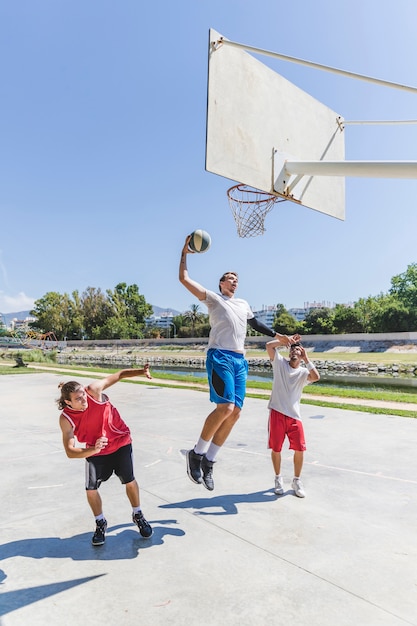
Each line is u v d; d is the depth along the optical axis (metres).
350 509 4.08
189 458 3.61
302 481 4.91
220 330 3.62
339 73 4.72
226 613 2.48
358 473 5.21
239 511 4.04
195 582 2.82
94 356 71.56
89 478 3.37
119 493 4.54
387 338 52.22
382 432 7.57
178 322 97.19
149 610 2.52
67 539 3.47
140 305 104.19
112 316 100.12
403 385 24.58
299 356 4.47
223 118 4.64
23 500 4.35
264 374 34.72
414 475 5.12
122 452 3.50
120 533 3.57
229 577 2.88
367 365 39.69
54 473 5.28
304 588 2.74
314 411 9.88
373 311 62.88
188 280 3.48
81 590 2.73
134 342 82.00
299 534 3.54
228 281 3.87
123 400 11.59
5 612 2.51
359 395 12.91
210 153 4.45
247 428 7.92
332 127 5.87
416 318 57.50
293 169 5.15
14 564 3.07
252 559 3.12
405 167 4.71
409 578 2.86
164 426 8.07
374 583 2.80
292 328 69.94
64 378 18.62
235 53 4.86
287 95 5.38
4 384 16.25
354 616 2.45
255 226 5.62
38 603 2.60
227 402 3.48
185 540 3.43
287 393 4.48
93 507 3.37
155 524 3.74
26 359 43.28
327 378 30.97
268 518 3.87
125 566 3.03
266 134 5.05
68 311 101.81
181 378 17.94
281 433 4.45
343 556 3.16
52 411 10.10
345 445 6.63
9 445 6.75
